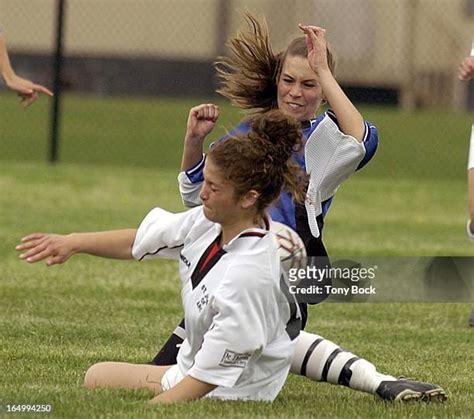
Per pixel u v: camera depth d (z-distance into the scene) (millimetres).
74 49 93875
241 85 20016
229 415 16516
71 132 70125
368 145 18406
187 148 19438
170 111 82375
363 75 97562
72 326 25188
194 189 19609
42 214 42344
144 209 44594
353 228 41906
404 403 18031
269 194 16797
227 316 16484
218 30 95688
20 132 68938
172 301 28844
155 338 24234
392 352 23656
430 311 28188
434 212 46625
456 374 21547
